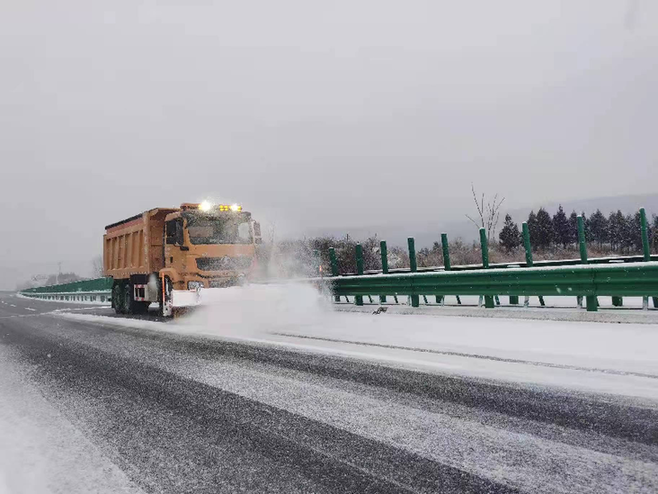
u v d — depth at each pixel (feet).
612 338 19.56
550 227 197.36
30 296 237.86
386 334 24.54
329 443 10.23
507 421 11.06
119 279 53.62
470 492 7.80
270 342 23.84
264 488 8.30
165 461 9.71
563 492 7.63
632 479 7.96
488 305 29.43
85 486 8.70
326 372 16.83
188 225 36.88
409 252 35.91
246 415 12.44
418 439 10.22
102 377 18.20
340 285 38.88
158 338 28.48
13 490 8.64
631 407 11.56
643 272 22.35
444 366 16.67
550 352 17.93
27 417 13.35
